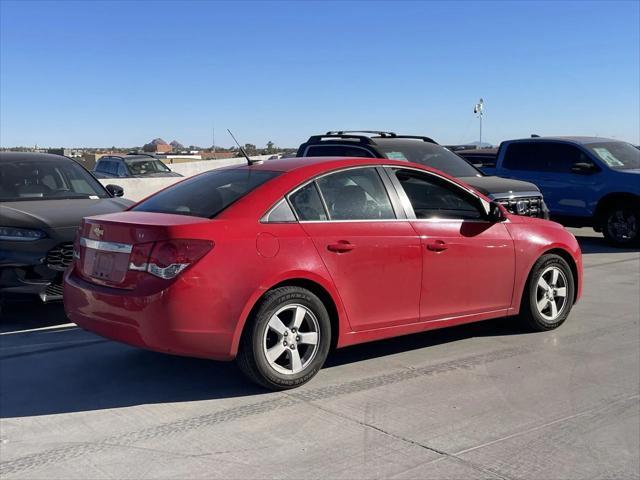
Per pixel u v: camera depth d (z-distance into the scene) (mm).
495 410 4758
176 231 4625
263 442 4234
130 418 4629
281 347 4980
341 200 5391
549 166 13570
